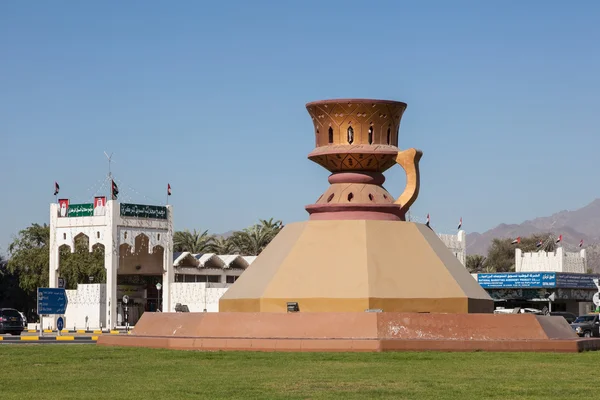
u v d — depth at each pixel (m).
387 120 33.69
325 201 33.72
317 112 33.84
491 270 122.62
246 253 104.19
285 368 25.42
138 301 86.19
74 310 76.62
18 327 62.62
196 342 30.19
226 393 21.06
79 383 22.98
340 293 30.73
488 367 25.67
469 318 29.98
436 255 32.44
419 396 20.61
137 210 77.94
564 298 87.62
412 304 30.89
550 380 23.22
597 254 178.75
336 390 21.55
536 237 141.50
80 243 89.25
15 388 22.17
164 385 22.47
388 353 28.11
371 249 31.70
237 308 32.34
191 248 103.94
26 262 92.75
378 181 33.94
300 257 31.97
